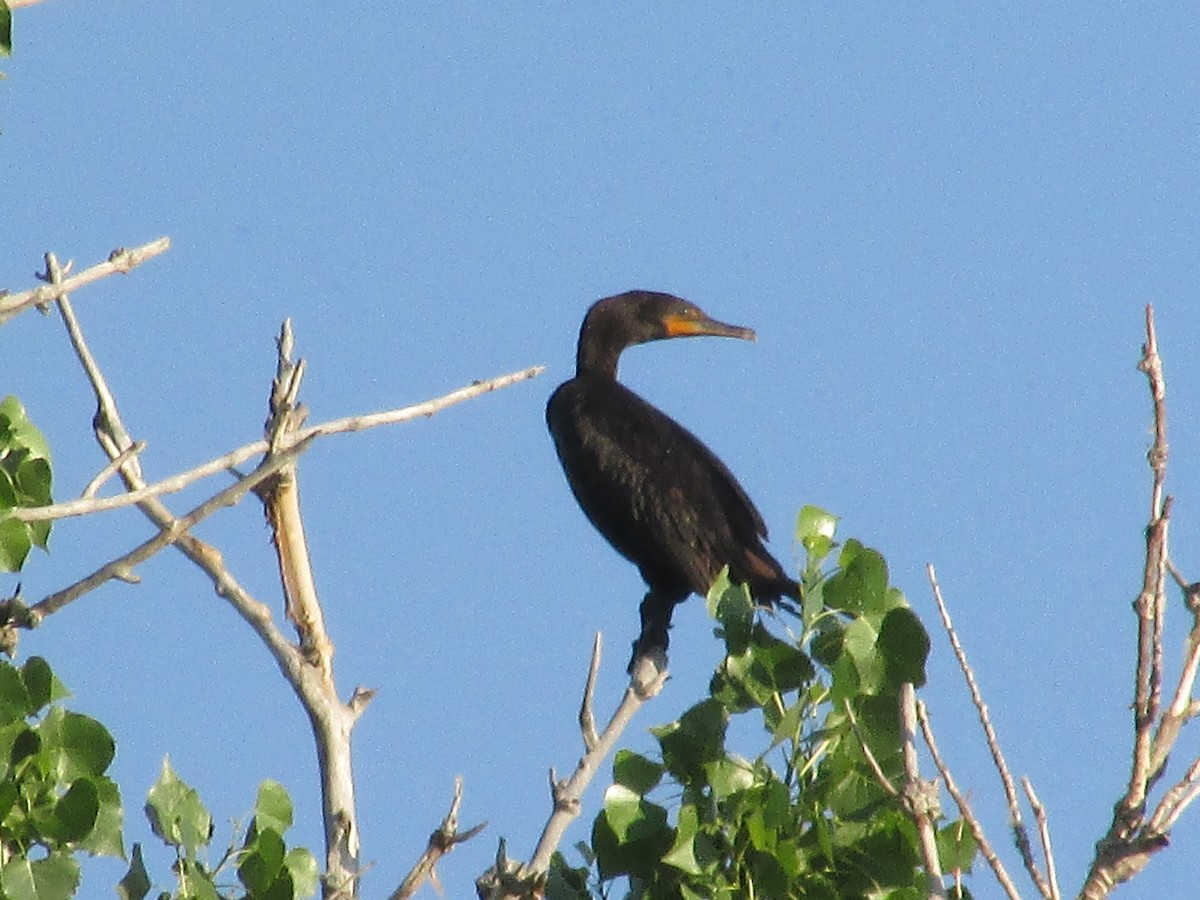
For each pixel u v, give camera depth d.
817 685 10.48
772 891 10.17
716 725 10.50
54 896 9.73
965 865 10.27
